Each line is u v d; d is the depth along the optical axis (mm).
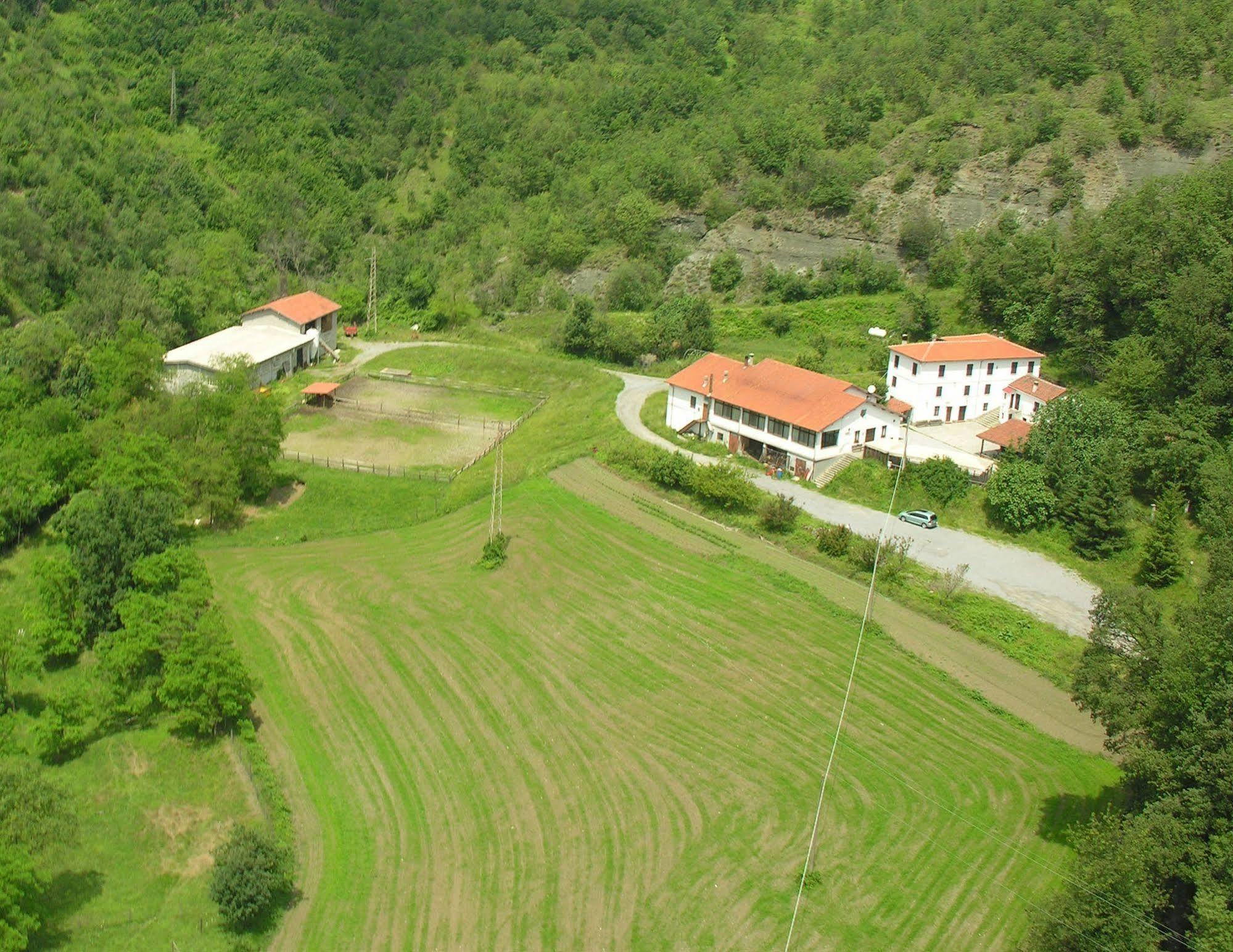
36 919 43531
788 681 62312
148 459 74812
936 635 66875
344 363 120562
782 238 138375
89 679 62781
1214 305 87125
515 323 134625
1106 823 45281
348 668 64188
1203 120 127250
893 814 52406
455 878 48781
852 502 83438
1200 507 79750
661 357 120812
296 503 85750
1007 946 44688
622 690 61750
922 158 138250
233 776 55906
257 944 45438
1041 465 82188
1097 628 51125
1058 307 104812
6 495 77375
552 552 76500
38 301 117812
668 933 45562
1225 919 38250
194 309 122188
